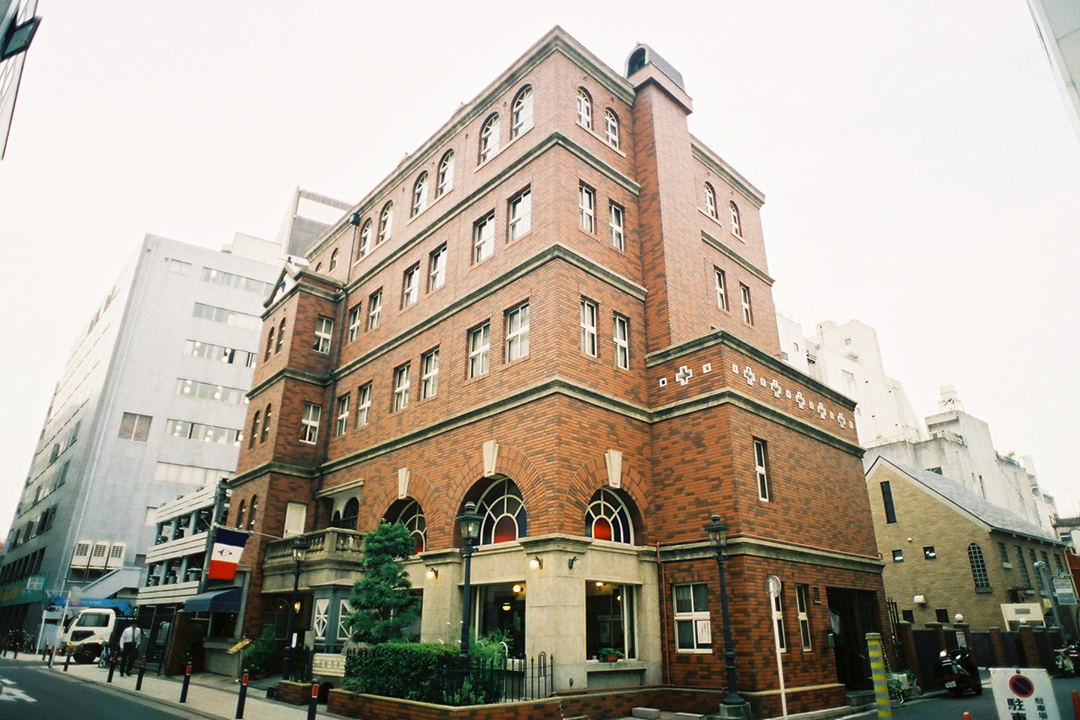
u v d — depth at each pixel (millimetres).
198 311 58625
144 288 56875
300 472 26125
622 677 16109
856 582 20312
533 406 17438
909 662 21641
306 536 20344
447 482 19406
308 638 21438
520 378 18266
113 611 37375
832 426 22188
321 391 28016
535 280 18891
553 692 14367
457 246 22891
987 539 33500
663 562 17750
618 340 20000
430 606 18156
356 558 21031
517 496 17938
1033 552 37031
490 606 18078
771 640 16094
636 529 18141
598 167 21188
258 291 62094
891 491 37750
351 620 17438
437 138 26156
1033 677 9125
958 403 55594
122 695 17984
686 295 21609
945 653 21500
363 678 15164
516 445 17531
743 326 25328
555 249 18438
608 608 17766
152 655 27984
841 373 61719
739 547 16328
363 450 23547
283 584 22516
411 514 21531
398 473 21594
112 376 53406
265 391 28719
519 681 14891
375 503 22234
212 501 29422
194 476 54281
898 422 63406
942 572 34656
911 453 48375
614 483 17562
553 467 16250
